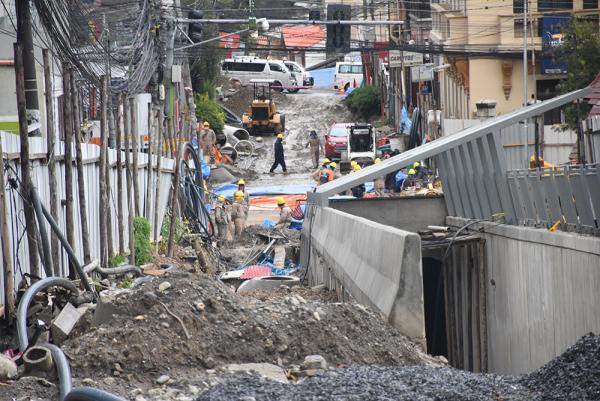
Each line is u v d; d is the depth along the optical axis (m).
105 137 52.38
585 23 96.56
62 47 46.09
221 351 28.64
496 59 143.62
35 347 26.77
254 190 145.50
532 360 55.44
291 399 23.52
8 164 38.25
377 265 43.38
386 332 32.34
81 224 47.03
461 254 68.69
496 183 68.25
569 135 116.12
